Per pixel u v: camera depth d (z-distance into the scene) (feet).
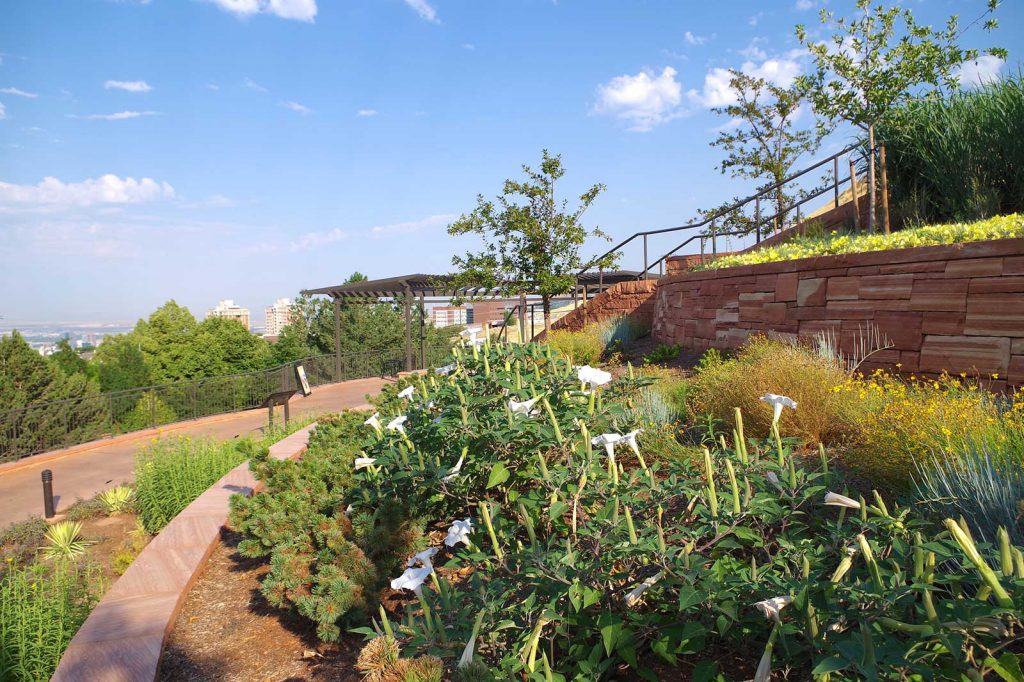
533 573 7.79
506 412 12.16
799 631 6.51
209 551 17.28
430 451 13.52
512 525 11.53
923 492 11.09
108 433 62.69
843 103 36.24
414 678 6.64
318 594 12.08
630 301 48.34
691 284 35.40
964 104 34.40
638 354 39.06
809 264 25.02
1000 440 12.13
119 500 31.60
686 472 10.61
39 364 78.18
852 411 16.42
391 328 114.11
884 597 6.33
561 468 9.95
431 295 89.35
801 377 18.04
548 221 61.36
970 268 19.01
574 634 8.87
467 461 12.73
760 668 6.35
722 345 31.32
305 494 15.61
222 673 11.73
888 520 8.11
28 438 54.60
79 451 53.01
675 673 8.33
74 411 59.36
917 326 20.56
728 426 18.02
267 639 12.88
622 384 15.06
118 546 26.09
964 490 10.41
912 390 18.70
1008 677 5.53
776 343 24.50
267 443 35.86
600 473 9.99
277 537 14.55
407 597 12.51
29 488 41.60
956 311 19.38
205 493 22.18
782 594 6.81
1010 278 17.94
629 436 10.36
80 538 27.17
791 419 16.67
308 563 13.37
